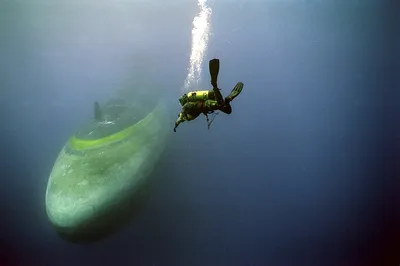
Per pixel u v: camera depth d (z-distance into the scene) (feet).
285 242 36.91
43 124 41.68
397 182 41.73
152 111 28.32
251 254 36.52
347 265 34.01
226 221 38.99
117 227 23.81
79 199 20.31
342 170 43.27
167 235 36.52
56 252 33.81
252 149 44.09
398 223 38.42
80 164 21.71
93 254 34.37
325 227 38.27
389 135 43.06
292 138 45.73
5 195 35.65
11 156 38.81
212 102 7.26
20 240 33.76
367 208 39.93
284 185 42.34
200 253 35.17
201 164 41.81
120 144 23.21
